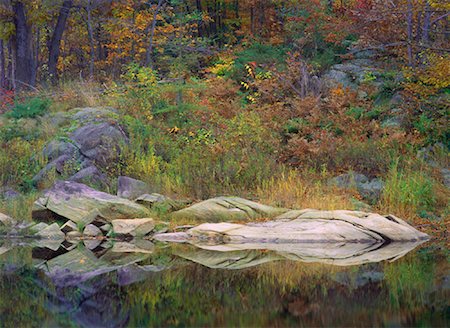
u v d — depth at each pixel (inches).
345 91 818.2
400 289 315.3
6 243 545.0
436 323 241.4
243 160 675.4
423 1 840.3
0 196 655.8
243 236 543.2
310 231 538.9
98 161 698.8
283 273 369.4
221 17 1294.3
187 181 653.9
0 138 753.0
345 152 690.2
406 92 768.9
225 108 819.4
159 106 804.0
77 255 463.8
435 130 720.3
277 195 617.0
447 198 626.8
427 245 512.1
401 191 612.7
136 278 355.6
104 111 782.5
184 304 284.4
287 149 716.7
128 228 570.6
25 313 267.0
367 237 536.7
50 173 673.6
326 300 289.4
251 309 271.1
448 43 856.3
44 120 788.0
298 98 816.9
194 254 461.7
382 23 912.9
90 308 277.6
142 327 238.1
